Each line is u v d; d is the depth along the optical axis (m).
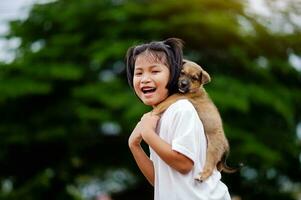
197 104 5.23
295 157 22.75
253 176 22.56
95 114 20.00
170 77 4.27
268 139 21.80
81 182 22.53
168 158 4.00
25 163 22.98
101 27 22.25
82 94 20.53
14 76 21.94
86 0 22.41
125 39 21.33
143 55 4.28
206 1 22.08
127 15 21.48
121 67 21.78
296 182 23.92
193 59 21.56
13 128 21.95
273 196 23.20
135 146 4.38
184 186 4.04
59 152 22.58
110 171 23.48
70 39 22.09
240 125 21.12
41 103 22.34
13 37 23.33
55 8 23.09
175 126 4.12
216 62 21.97
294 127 23.03
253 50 22.41
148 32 21.38
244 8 22.48
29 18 23.31
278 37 22.72
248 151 19.70
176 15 21.41
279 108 20.91
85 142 21.73
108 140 22.02
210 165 4.24
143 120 4.28
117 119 20.11
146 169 4.39
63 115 21.67
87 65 21.98
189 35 21.39
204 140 4.21
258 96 20.67
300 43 22.97
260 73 21.77
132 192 23.41
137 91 4.32
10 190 21.41
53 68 21.08
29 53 22.30
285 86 23.17
